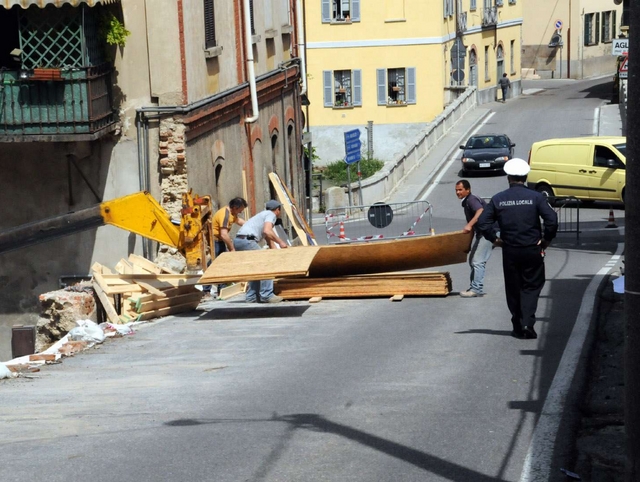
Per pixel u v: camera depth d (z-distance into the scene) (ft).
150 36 70.69
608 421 30.68
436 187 153.99
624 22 71.26
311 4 210.18
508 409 31.50
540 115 213.46
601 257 86.94
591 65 302.66
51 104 65.51
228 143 86.07
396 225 116.67
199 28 76.79
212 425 30.32
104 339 50.21
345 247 60.18
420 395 33.58
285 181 111.55
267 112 102.78
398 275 60.29
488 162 156.56
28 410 34.06
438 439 28.30
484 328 47.34
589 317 49.03
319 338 46.85
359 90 212.23
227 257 57.77
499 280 70.08
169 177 72.28
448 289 60.34
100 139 71.15
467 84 233.14
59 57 65.21
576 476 25.38
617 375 36.91
